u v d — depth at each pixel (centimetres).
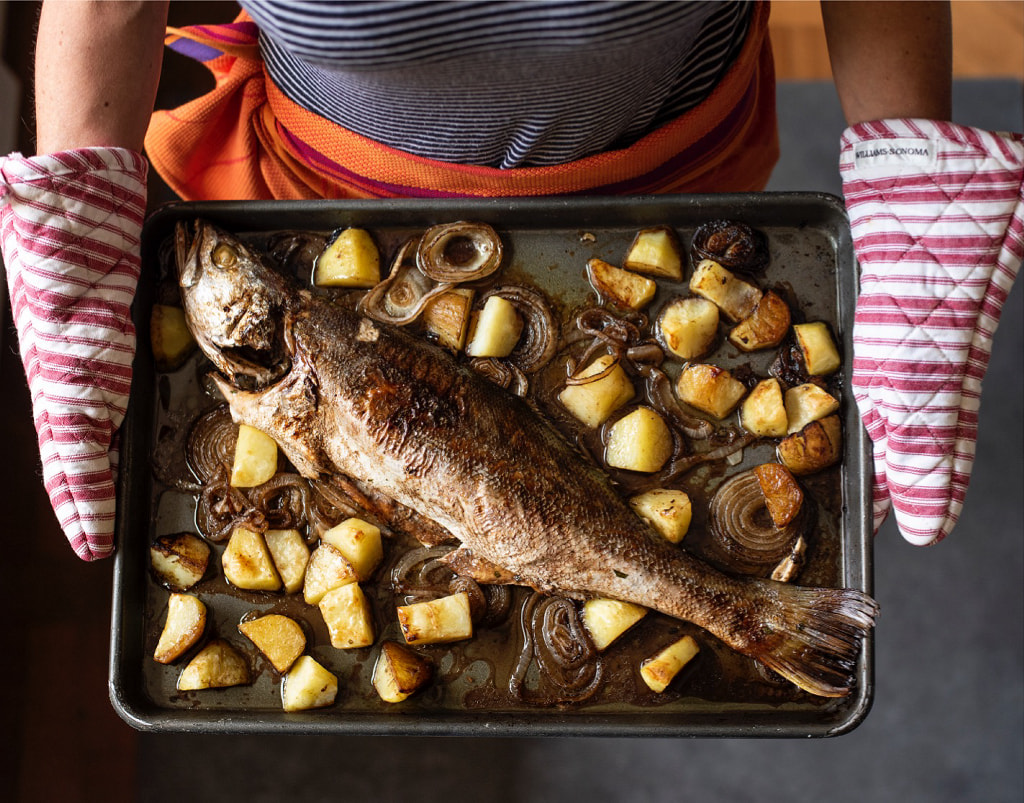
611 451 105
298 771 147
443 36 89
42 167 100
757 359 107
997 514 154
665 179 108
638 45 90
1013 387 155
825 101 159
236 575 105
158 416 107
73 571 137
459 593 104
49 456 102
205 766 147
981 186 102
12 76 134
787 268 107
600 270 107
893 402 103
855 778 149
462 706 104
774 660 103
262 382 105
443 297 106
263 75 109
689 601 103
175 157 113
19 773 130
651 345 107
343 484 105
